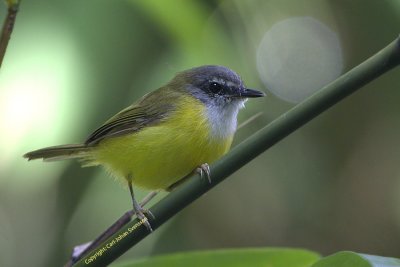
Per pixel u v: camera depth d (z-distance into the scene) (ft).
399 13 31.60
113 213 34.86
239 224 48.78
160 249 45.11
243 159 18.20
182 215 46.98
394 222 49.34
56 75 27.76
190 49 26.76
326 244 49.16
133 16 31.09
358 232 49.32
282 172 47.78
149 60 32.53
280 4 43.57
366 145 50.14
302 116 17.49
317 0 46.32
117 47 30.81
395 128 49.83
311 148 48.37
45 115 26.53
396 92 49.34
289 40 44.16
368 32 46.98
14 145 25.81
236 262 20.31
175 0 25.05
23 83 26.99
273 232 48.96
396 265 15.01
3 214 41.45
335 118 50.37
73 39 29.01
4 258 42.19
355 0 46.68
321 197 48.49
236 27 38.34
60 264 40.93
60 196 38.01
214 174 18.34
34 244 41.93
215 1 33.30
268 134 17.97
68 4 29.66
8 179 29.50
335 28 46.88
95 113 30.01
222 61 32.22
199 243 47.67
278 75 43.57
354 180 49.75
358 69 16.93
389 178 49.57
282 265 20.44
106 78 30.22
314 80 45.62
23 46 27.99
